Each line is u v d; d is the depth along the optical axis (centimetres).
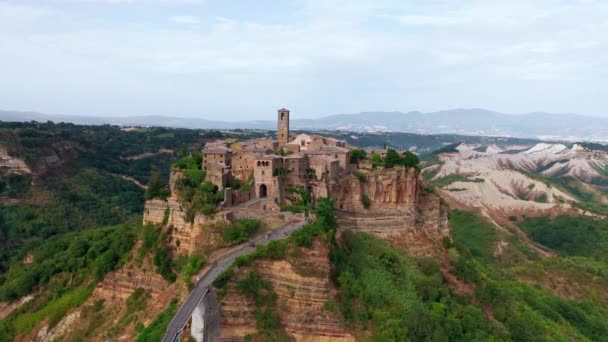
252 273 8488
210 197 10688
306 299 8456
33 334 10781
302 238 8931
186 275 8919
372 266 10362
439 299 10469
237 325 8019
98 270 11019
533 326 11181
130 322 9450
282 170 11519
